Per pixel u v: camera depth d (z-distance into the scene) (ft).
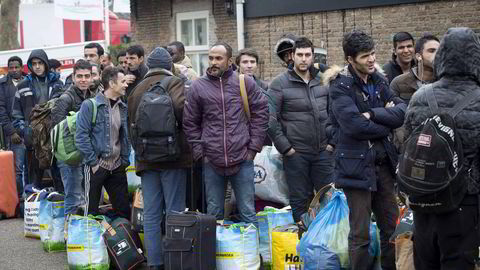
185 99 20.74
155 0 53.88
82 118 22.95
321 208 21.15
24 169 33.06
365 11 41.24
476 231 14.56
